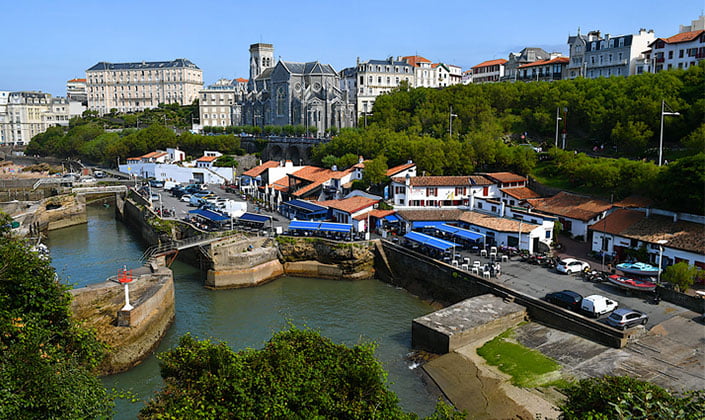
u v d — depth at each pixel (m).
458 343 53.97
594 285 64.50
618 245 73.69
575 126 131.50
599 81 132.75
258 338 59.94
